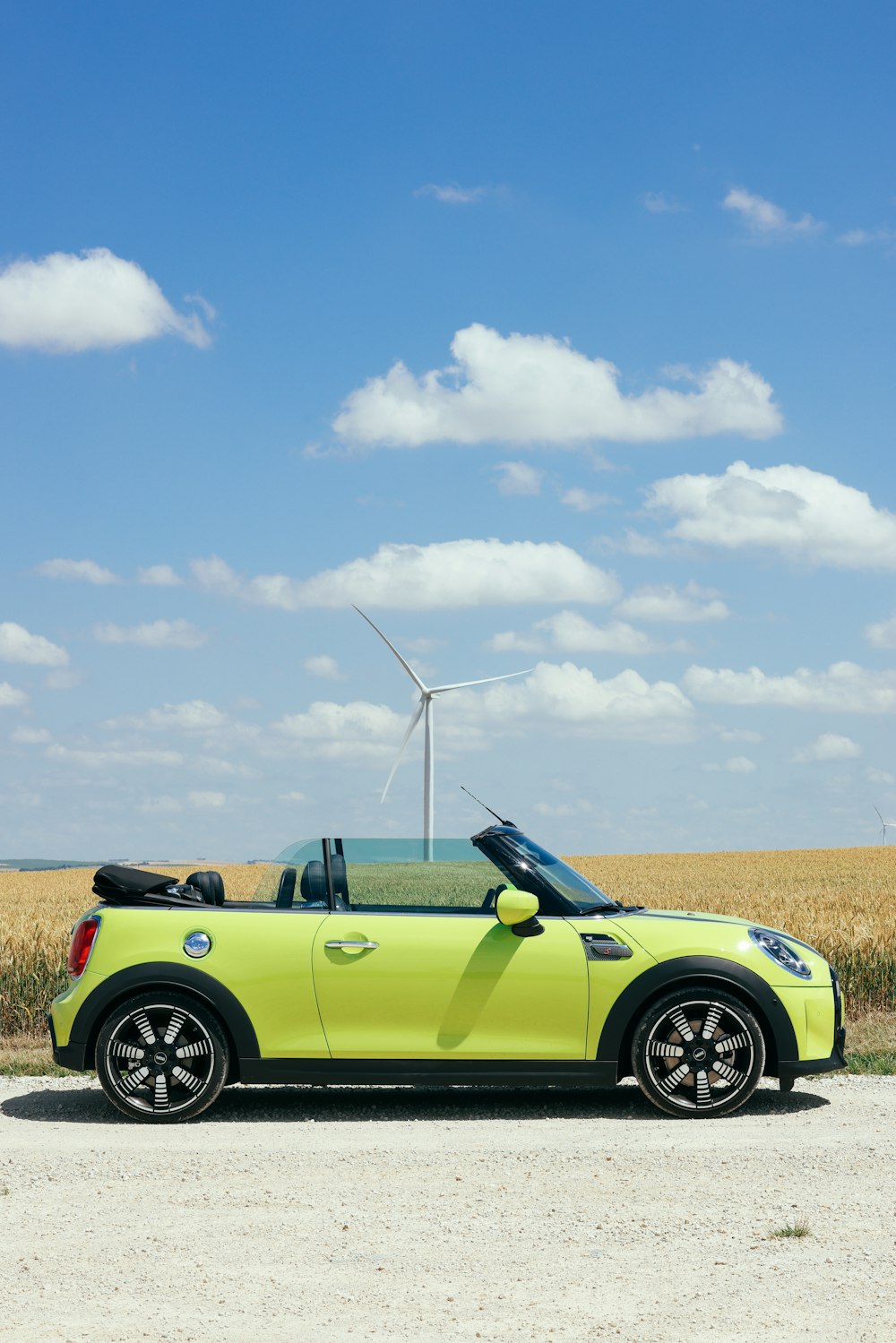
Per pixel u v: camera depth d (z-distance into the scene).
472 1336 3.97
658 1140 6.70
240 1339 3.96
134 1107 7.29
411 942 7.34
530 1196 5.61
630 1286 4.44
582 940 7.36
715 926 7.54
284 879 7.68
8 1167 6.20
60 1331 4.02
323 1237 5.03
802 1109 7.59
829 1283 4.44
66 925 17.16
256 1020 7.30
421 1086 8.42
